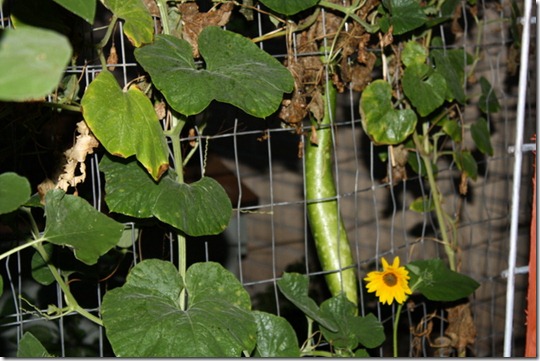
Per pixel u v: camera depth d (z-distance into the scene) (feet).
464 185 6.21
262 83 4.37
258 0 4.91
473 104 9.23
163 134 4.26
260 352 4.74
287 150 10.66
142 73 4.66
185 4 4.66
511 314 4.82
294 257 10.96
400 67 5.55
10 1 4.18
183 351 3.99
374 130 5.41
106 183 4.27
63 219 4.07
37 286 6.39
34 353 4.30
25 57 1.90
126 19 4.19
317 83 5.16
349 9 5.07
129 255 5.84
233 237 8.82
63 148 4.51
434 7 5.70
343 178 10.52
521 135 4.66
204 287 4.48
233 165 10.83
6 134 4.56
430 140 6.56
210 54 4.42
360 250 10.55
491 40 8.80
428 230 9.74
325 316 5.11
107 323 4.07
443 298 5.44
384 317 8.67
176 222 4.19
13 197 3.63
